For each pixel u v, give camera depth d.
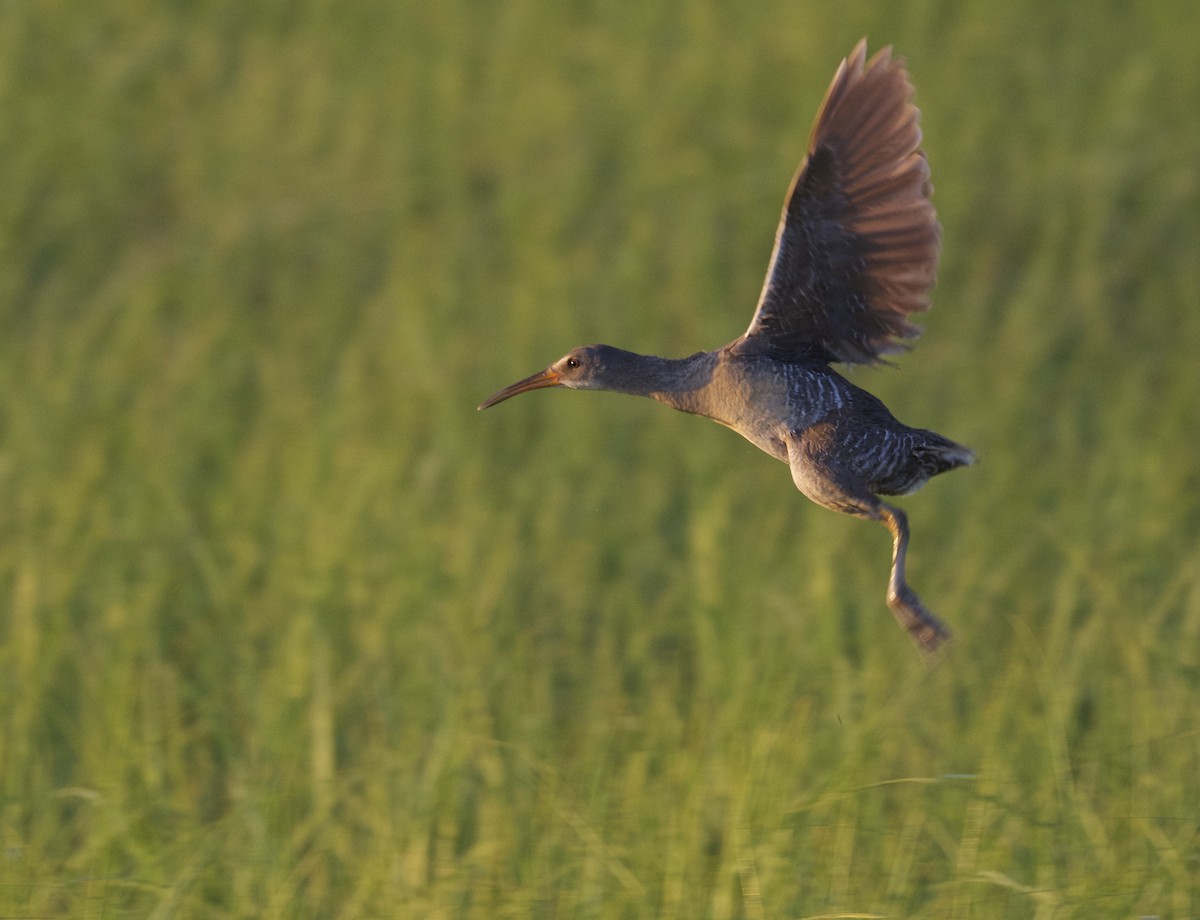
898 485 8.97
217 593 12.22
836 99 8.51
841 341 9.08
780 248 8.86
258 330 17.48
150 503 13.74
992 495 13.66
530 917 8.89
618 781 10.01
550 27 23.52
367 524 13.21
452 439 14.54
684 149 20.58
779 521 13.28
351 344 16.72
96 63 22.98
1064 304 17.27
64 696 11.39
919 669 11.17
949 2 23.47
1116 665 11.19
